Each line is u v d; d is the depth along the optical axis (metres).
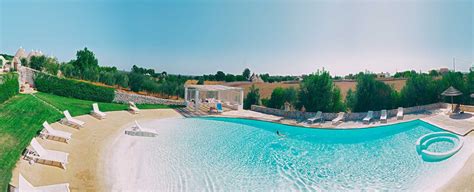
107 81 46.03
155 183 12.08
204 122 25.97
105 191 10.93
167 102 34.88
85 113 23.44
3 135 13.62
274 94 33.03
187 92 34.44
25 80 31.80
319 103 28.97
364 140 20.19
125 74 47.72
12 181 9.91
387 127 22.88
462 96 28.41
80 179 11.61
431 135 19.30
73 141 16.06
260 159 15.91
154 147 17.17
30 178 10.68
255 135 21.52
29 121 17.03
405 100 28.70
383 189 11.88
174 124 24.53
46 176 11.20
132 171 13.15
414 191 11.41
